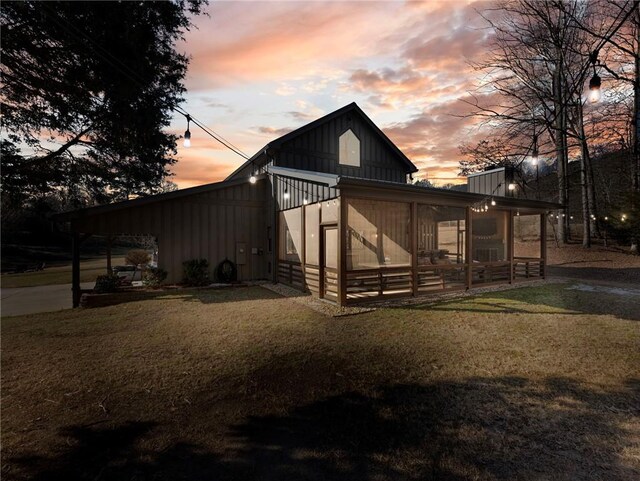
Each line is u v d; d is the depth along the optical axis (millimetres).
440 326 5527
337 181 6449
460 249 11516
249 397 3135
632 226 12680
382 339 4871
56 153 9602
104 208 8719
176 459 2236
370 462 2178
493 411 2814
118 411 2885
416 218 7980
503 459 2191
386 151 12773
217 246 10516
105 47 7758
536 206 10133
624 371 3604
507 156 16734
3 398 3137
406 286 8453
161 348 4547
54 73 7656
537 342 4605
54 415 2820
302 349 4469
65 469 2145
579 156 16734
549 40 14438
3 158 8336
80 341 4875
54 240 30438
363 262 11109
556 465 2129
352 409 2887
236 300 7895
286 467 2143
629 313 6152
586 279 10375
